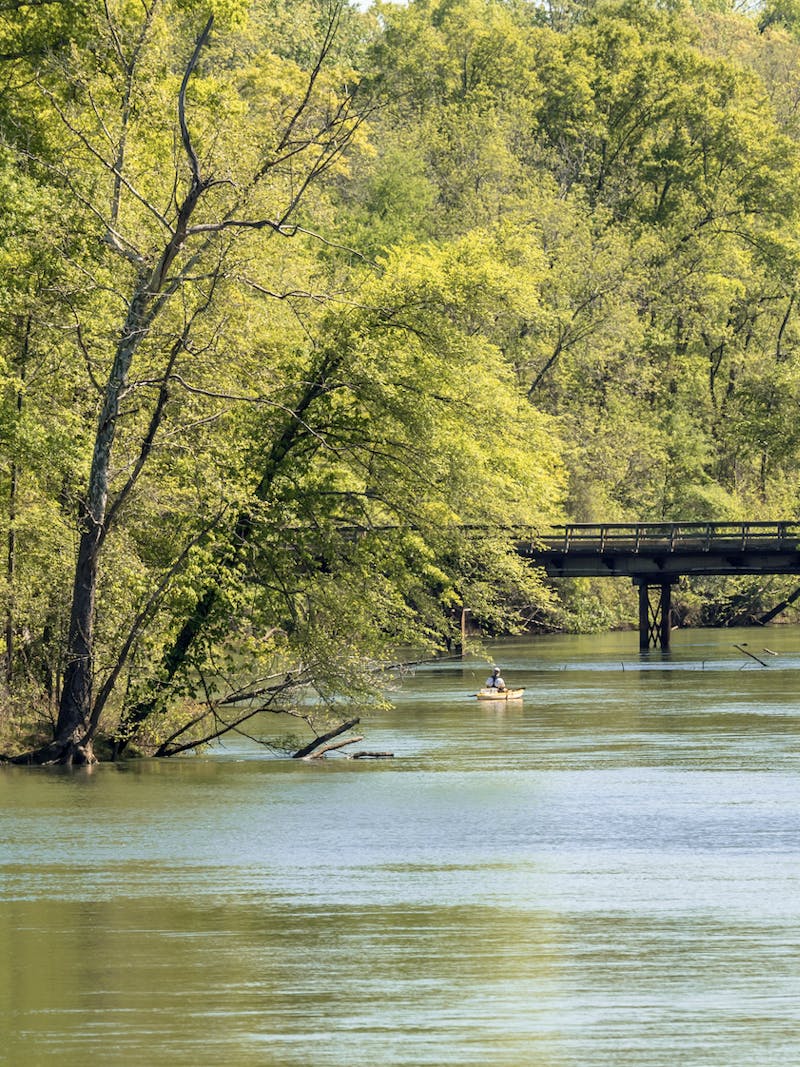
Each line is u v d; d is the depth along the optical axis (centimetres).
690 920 3444
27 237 5941
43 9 6694
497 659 11950
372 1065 2514
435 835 4494
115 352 6031
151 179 6612
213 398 6147
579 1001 2848
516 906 3597
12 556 6266
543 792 5262
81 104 6650
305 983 2980
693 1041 2620
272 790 5328
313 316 6325
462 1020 2745
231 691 6812
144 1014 2794
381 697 6272
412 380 6194
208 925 3444
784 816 4753
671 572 12331
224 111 6838
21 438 5666
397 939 3306
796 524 12294
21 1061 2545
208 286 5997
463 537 6378
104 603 5975
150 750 6294
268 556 6166
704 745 6488
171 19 6981
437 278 6225
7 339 6300
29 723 6350
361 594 6188
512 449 6531
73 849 4319
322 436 6166
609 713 7831
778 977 2988
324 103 7912
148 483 5938
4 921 3500
